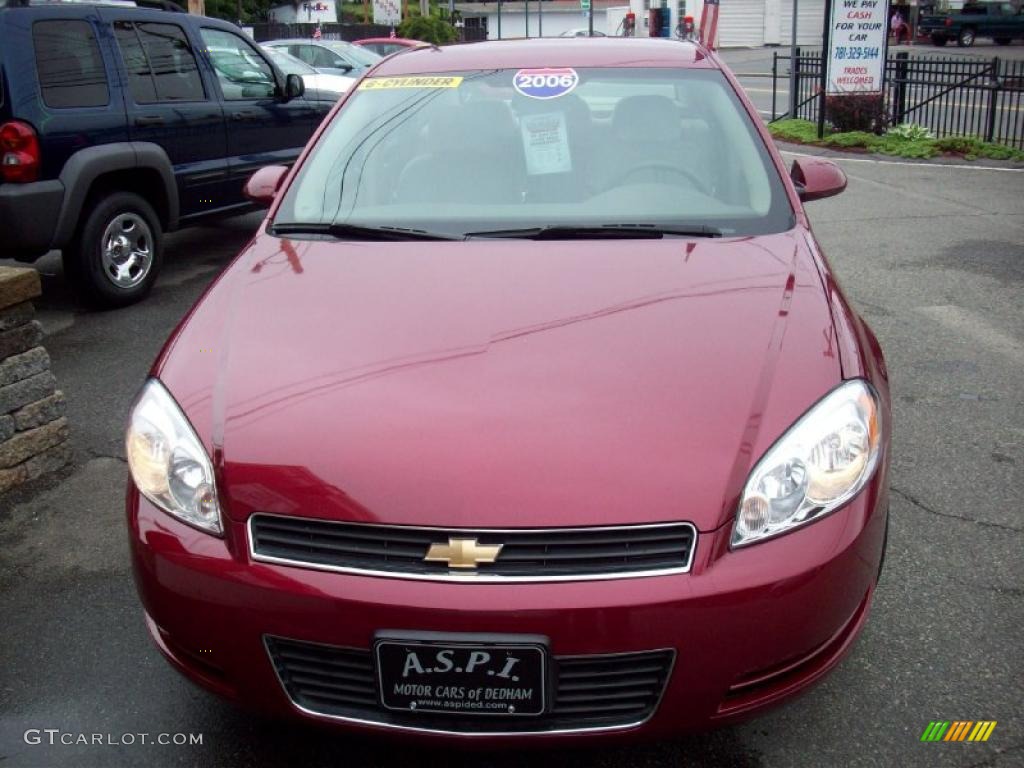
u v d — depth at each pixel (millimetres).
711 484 2084
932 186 10422
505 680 2047
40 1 5965
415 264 2898
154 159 6445
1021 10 39156
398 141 3574
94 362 5453
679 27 29047
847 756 2479
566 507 2039
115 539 3600
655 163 3426
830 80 13586
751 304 2611
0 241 5719
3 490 3918
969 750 2480
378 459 2139
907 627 2971
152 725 2639
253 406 2309
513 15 62062
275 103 7773
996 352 5348
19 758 2520
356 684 2152
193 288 6969
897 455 4129
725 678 2086
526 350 2410
